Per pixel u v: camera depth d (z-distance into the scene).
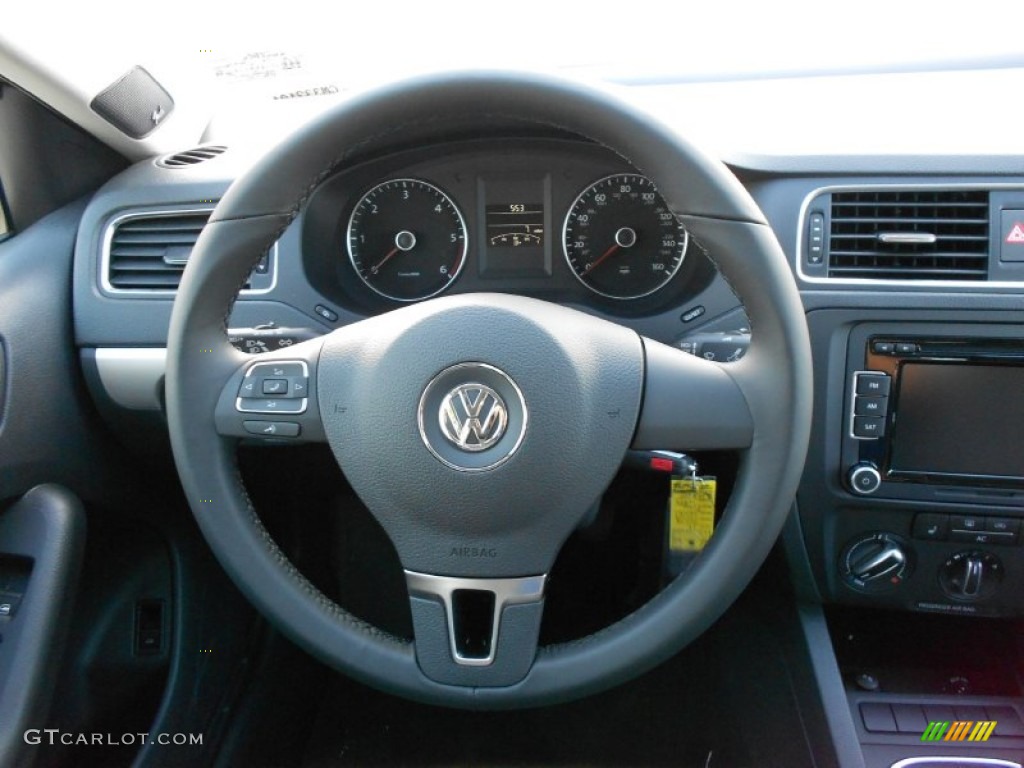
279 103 1.82
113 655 1.54
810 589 1.43
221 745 1.56
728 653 1.70
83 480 1.49
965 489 1.33
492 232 1.55
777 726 1.56
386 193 1.54
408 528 0.98
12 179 1.45
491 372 0.93
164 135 1.70
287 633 1.02
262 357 1.02
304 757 1.69
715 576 0.95
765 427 0.94
